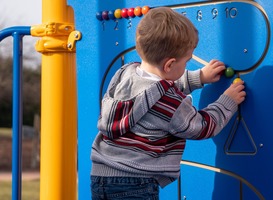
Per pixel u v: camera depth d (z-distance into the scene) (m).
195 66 1.81
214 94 1.78
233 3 1.73
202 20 1.80
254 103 1.69
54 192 2.03
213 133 1.63
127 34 1.95
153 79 1.62
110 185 1.63
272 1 1.65
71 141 2.05
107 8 2.00
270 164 1.66
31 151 12.69
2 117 13.58
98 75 2.02
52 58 2.05
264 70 1.67
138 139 1.62
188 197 1.83
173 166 1.63
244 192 1.72
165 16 1.62
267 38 1.67
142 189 1.60
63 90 2.04
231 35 1.74
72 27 2.06
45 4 2.07
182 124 1.59
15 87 2.07
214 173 1.78
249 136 1.70
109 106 1.65
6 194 8.44
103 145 1.68
